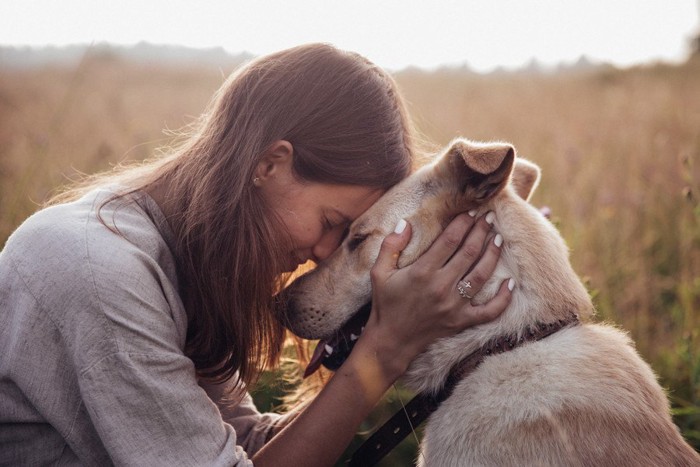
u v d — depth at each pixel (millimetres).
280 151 2178
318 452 2174
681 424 3432
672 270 5020
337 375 2232
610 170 7059
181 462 1904
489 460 2193
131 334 1863
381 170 2359
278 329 2520
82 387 1830
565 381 2227
